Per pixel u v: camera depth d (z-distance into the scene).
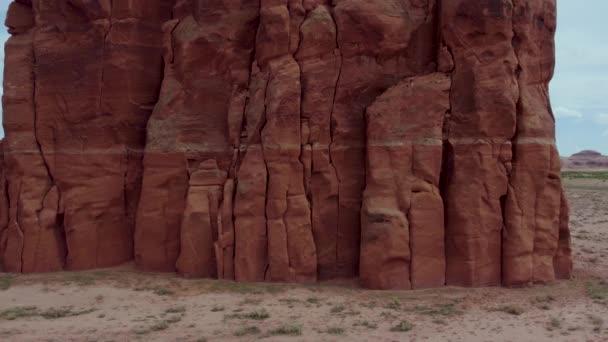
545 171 14.98
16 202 17.27
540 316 12.43
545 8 16.11
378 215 14.46
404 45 15.70
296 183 15.35
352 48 15.71
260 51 16.00
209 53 16.66
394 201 14.62
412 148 14.77
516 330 11.52
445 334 11.28
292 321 12.18
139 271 16.75
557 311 12.80
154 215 16.67
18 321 12.55
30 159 17.41
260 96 15.73
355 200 15.72
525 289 14.51
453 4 14.94
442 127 14.97
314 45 15.62
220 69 16.67
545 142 15.05
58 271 17.06
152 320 12.48
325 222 15.63
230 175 16.16
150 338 11.28
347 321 12.13
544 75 16.05
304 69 15.63
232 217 15.73
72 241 17.16
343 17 15.66
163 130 16.84
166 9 18.19
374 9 15.50
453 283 14.67
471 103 14.76
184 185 16.64
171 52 17.20
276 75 15.51
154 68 18.02
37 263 16.89
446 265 14.75
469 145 14.69
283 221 15.22
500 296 13.85
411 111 14.90
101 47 17.53
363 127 15.81
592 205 39.88
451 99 15.00
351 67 15.74
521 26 15.14
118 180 17.58
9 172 17.64
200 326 11.99
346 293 14.20
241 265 15.30
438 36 15.58
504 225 14.80
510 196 14.76
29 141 17.50
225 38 16.44
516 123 15.01
